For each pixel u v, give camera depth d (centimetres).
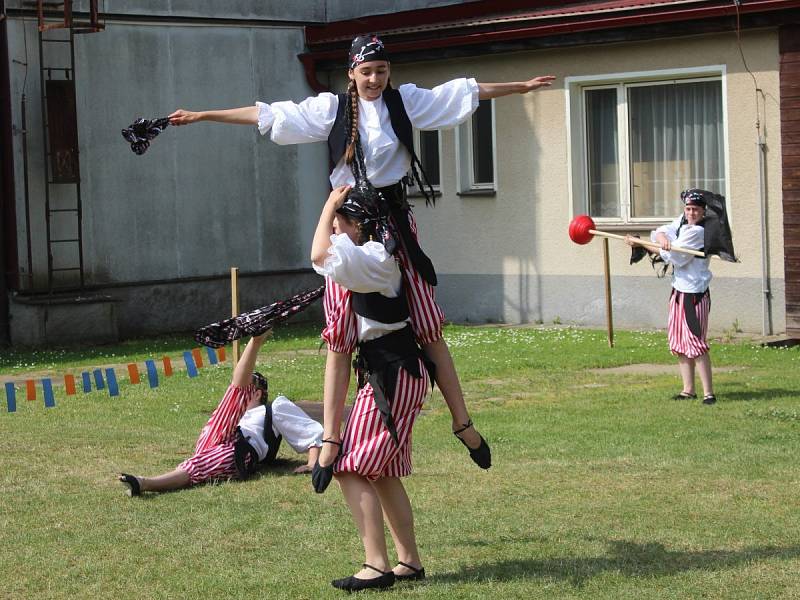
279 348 1830
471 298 2088
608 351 1625
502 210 2039
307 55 2220
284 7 2209
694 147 1848
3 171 1945
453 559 706
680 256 1221
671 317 1238
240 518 808
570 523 773
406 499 674
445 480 898
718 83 1811
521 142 2006
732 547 713
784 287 1722
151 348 1903
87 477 941
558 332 1864
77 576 691
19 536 773
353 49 656
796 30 1684
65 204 1980
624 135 1911
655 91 1881
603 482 879
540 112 1980
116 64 2028
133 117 2048
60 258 1977
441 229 2117
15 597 658
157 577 686
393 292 645
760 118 1733
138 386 1433
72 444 1072
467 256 2088
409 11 2142
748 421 1102
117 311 2031
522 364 1523
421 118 664
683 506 807
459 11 2080
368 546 655
